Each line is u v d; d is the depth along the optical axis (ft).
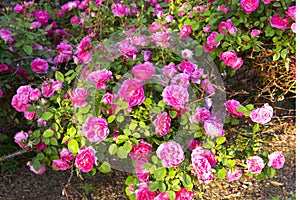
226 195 7.62
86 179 7.92
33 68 7.77
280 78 8.61
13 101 6.66
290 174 8.14
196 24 7.40
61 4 12.14
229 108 6.18
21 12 9.84
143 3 9.09
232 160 5.99
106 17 8.70
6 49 8.25
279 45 7.47
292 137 8.95
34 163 6.57
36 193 7.53
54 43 9.82
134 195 5.89
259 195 7.63
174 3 8.29
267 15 7.18
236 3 7.06
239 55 8.31
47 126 6.77
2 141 8.33
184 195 5.60
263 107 6.18
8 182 7.76
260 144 6.54
